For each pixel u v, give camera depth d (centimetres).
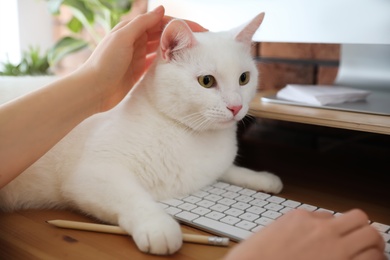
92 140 68
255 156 97
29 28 189
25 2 186
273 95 94
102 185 60
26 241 51
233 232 52
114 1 137
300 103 81
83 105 59
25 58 152
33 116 54
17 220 59
